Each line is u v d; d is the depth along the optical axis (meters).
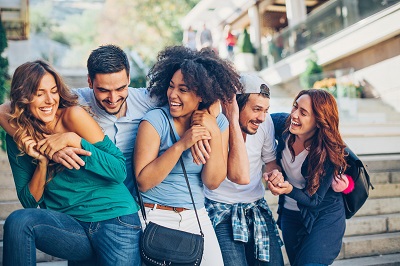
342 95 9.32
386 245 4.23
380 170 5.22
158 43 27.23
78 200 2.28
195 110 2.51
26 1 12.70
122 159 2.35
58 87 2.25
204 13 20.47
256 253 2.82
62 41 30.55
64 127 2.31
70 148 2.17
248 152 2.90
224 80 2.51
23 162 2.34
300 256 2.79
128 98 2.76
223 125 2.63
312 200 2.80
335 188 2.84
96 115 2.66
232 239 2.80
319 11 13.55
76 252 2.25
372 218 4.43
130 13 27.55
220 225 2.84
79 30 30.73
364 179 2.90
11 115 2.17
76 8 31.27
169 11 27.38
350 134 6.42
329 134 2.78
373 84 11.61
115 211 2.29
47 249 2.20
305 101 2.82
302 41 14.23
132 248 2.29
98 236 2.26
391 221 4.46
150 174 2.38
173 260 2.32
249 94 2.77
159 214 2.45
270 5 19.81
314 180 2.78
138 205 2.50
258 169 2.99
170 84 2.48
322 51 13.41
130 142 2.70
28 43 12.77
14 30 12.66
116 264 2.23
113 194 2.32
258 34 18.55
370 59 12.07
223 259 2.73
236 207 2.86
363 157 5.82
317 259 2.73
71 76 11.06
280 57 15.16
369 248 4.18
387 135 6.58
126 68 2.44
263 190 3.03
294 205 3.04
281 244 3.02
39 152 2.20
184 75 2.39
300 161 2.93
